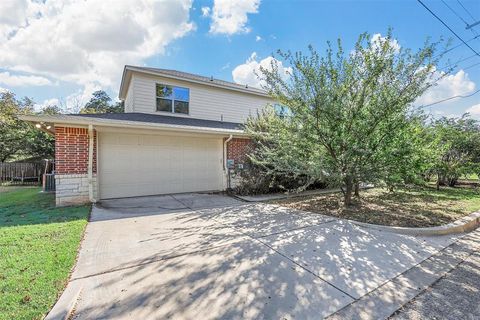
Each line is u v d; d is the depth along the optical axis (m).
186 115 11.47
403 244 4.10
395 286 2.79
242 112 13.17
